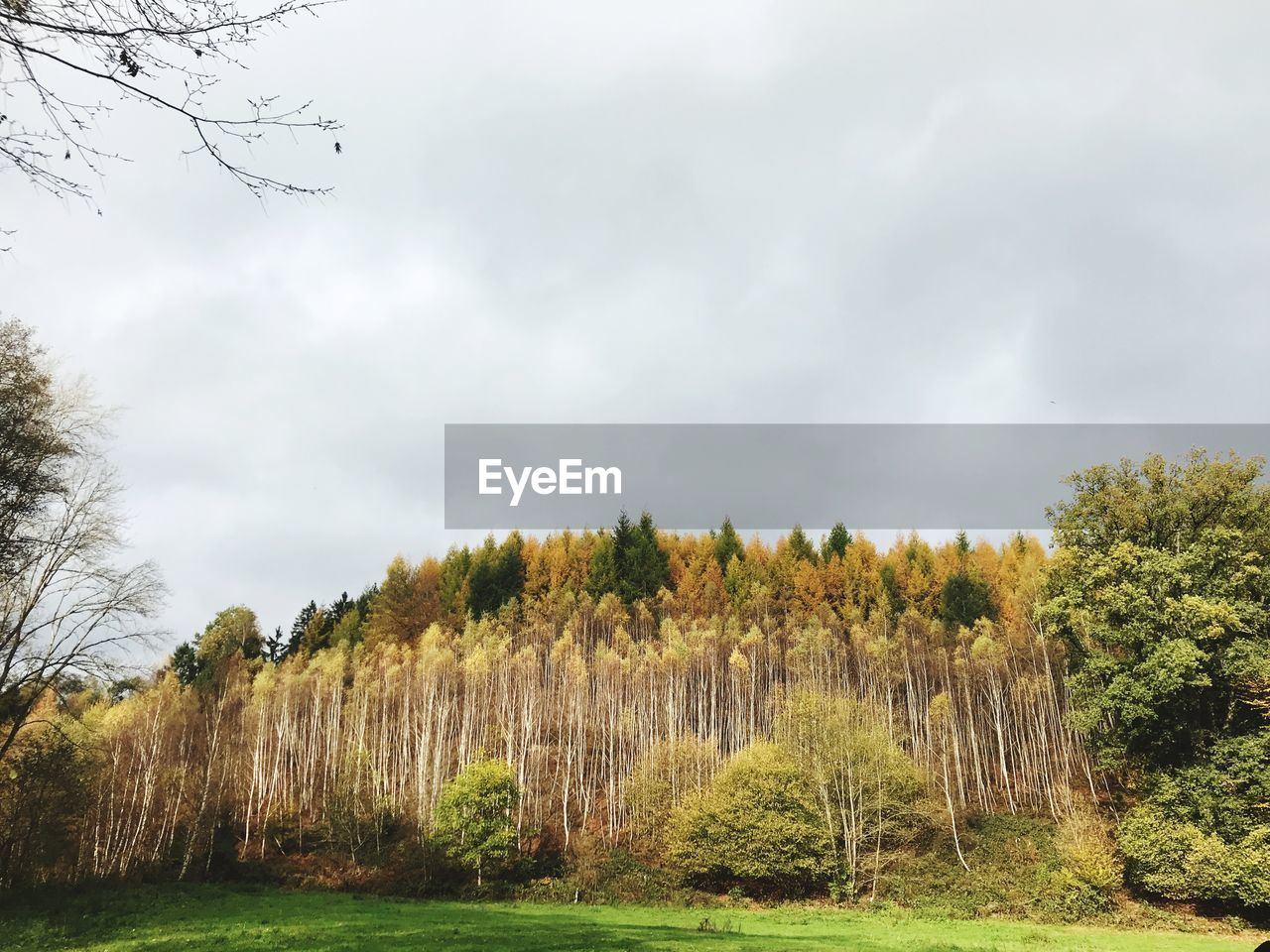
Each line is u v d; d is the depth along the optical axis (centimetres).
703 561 9938
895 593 8838
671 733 6116
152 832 5269
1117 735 3888
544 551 10294
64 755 3328
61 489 2761
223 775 6088
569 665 7375
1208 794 3441
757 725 6925
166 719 6359
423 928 2906
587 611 8625
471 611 9375
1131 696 3553
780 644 7881
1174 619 3547
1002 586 8556
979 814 5131
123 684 3141
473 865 4700
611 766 5834
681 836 4725
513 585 9812
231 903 3841
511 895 4562
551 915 3644
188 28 425
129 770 5450
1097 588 3862
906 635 7638
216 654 9388
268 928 2919
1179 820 3500
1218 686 3588
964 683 6750
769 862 4322
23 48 418
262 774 6328
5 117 436
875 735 4938
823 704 5241
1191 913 3500
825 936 2834
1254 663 3400
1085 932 3219
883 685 7056
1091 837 4028
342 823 5281
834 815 4647
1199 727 3697
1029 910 3744
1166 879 3434
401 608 9694
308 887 4822
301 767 6675
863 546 9694
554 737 6900
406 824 5538
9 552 2609
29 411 2745
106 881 4384
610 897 4481
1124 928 3431
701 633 7700
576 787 6078
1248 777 3362
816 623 7962
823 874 4328
